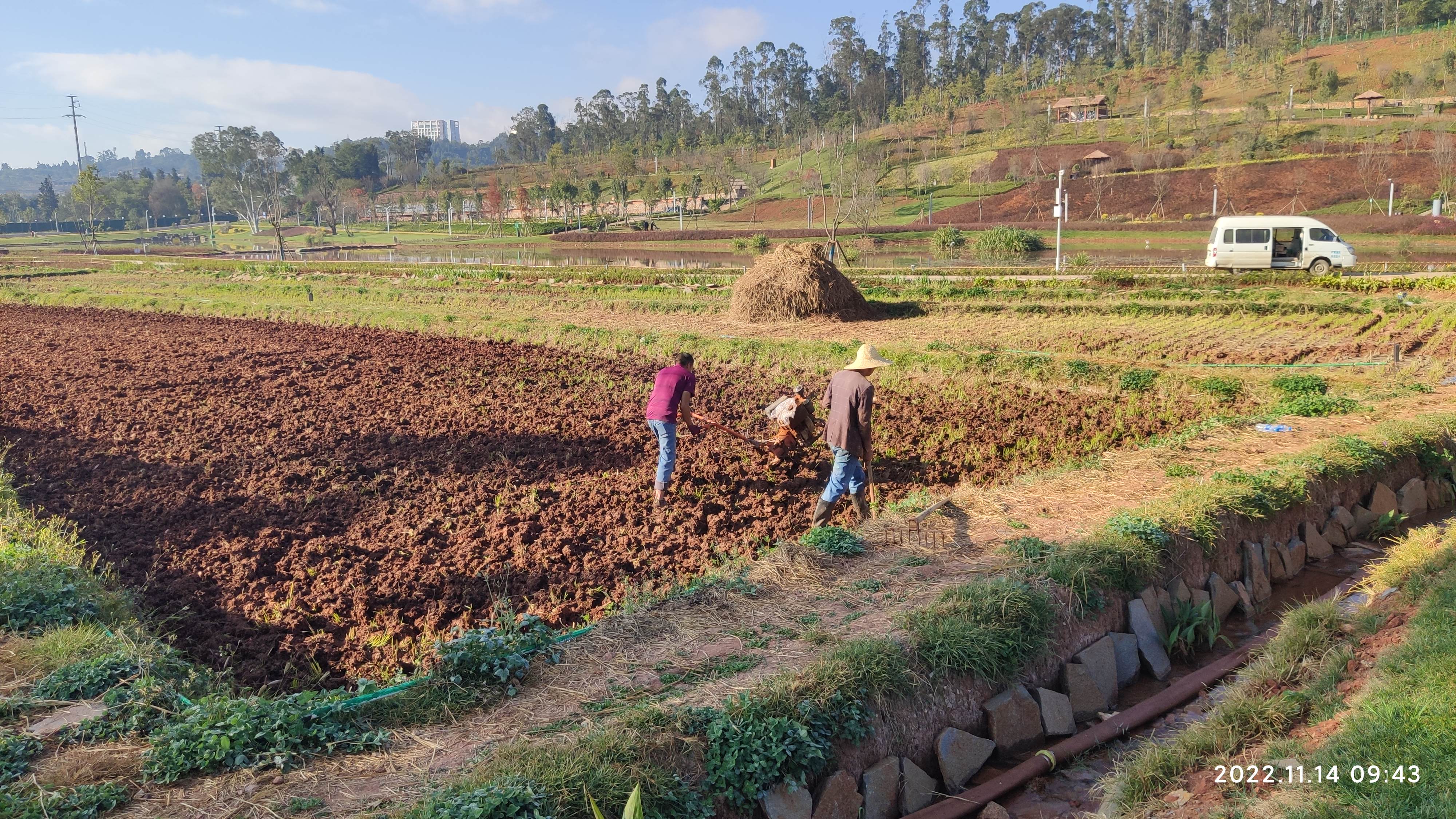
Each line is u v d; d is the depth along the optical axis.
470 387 17.00
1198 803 4.38
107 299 34.22
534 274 39.69
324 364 19.78
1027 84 147.75
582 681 5.32
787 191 109.69
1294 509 8.49
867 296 28.17
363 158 183.12
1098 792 5.04
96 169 101.31
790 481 10.42
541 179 135.00
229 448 12.59
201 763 4.39
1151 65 136.62
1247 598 7.53
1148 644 6.53
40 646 5.77
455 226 123.06
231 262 54.53
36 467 11.87
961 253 54.53
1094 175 73.50
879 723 5.00
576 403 15.34
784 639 5.73
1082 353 18.06
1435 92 90.19
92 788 4.16
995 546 7.19
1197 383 14.23
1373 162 69.06
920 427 13.00
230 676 6.20
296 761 4.49
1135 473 9.09
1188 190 72.94
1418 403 11.88
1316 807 3.95
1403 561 7.07
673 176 132.00
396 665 6.45
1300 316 21.27
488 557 8.30
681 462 11.38
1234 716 5.10
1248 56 117.81
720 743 4.49
